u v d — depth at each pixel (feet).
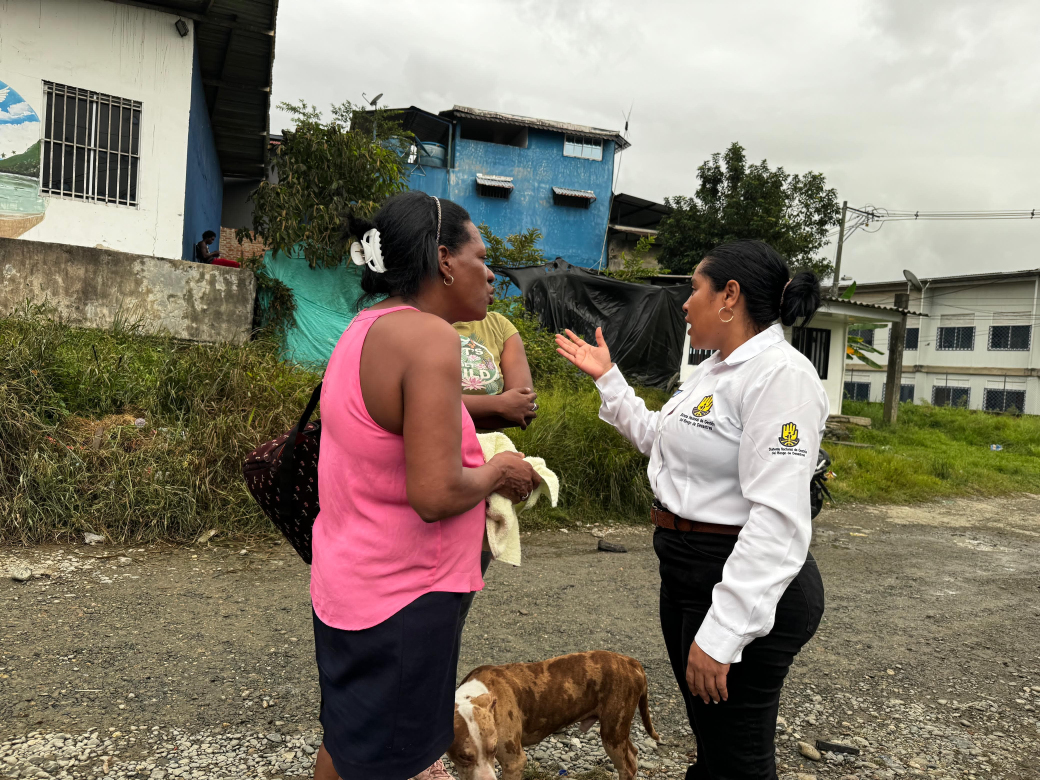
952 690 11.72
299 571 14.82
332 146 32.89
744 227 74.64
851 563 19.92
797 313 5.66
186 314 26.05
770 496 5.22
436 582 4.80
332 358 5.01
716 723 5.76
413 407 4.41
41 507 15.56
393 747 4.68
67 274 24.13
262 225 32.65
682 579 5.93
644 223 101.91
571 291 41.34
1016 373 94.22
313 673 10.46
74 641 10.92
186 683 9.91
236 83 39.29
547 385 32.12
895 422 55.31
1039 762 9.52
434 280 5.12
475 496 4.74
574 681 7.68
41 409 17.65
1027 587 18.78
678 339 42.14
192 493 16.63
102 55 29.84
